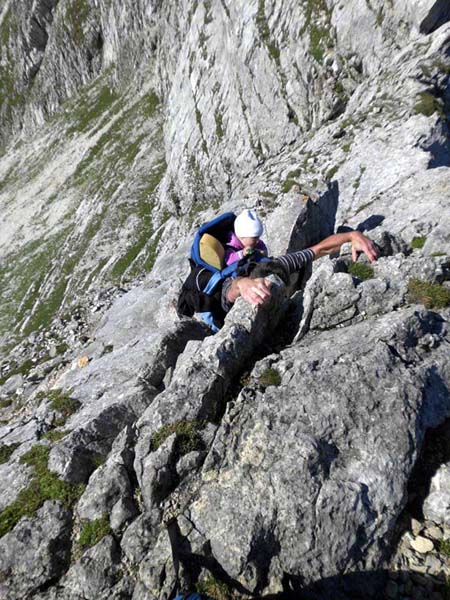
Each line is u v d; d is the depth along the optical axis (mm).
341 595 4047
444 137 18344
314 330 5922
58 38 87062
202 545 4227
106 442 5539
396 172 16781
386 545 4168
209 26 42031
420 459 4535
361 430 4441
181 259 17125
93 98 82875
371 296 5770
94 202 63656
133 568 4352
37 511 4859
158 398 5211
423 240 6883
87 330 18578
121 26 76000
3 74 94438
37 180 77562
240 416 4824
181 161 45250
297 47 31750
